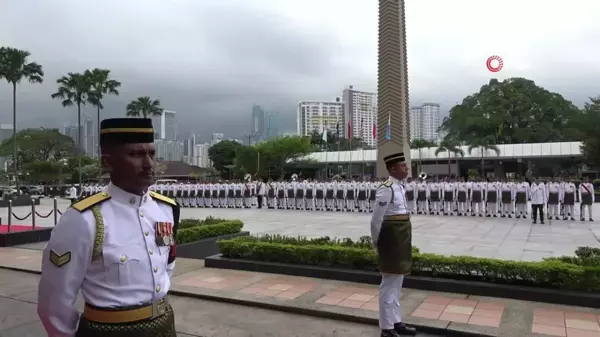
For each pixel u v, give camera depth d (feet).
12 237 38.17
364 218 58.34
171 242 7.79
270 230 46.32
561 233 42.73
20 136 160.25
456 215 60.80
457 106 195.42
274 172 177.37
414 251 24.50
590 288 19.38
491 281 21.17
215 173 204.03
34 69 119.85
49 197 124.47
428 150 160.86
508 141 182.09
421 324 17.16
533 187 51.55
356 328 17.70
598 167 125.59
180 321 18.63
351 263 24.35
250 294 21.50
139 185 7.29
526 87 186.80
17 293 23.59
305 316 19.13
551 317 17.67
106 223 6.93
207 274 25.73
